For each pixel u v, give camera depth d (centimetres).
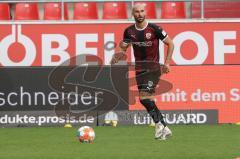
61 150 3050
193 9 5016
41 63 4491
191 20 4478
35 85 4481
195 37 4484
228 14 4997
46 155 2862
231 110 4475
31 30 4497
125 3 5097
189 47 4478
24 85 4475
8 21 4506
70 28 4491
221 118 4475
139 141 3434
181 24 4481
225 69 4472
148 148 3098
